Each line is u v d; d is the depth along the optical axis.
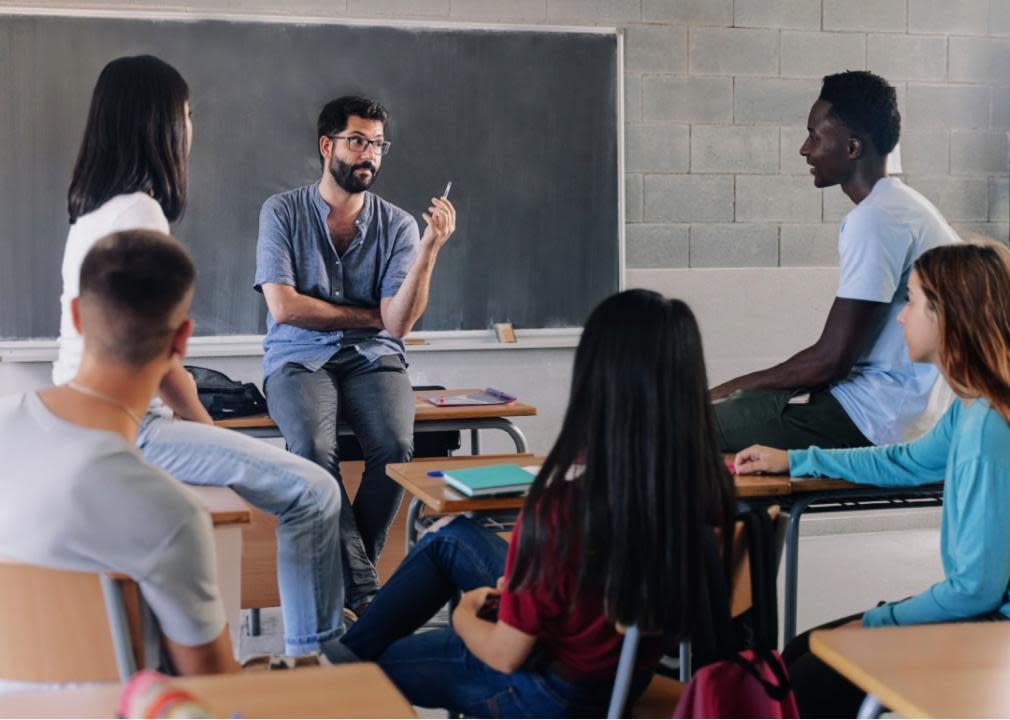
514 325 4.66
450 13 4.51
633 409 1.46
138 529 1.35
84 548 1.34
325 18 4.37
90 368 1.43
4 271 4.16
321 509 2.35
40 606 1.37
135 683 0.88
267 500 2.31
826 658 1.25
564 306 4.70
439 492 2.28
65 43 4.16
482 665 1.72
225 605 2.13
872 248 2.75
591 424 1.47
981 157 5.07
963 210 5.07
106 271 1.41
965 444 1.78
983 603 1.73
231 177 4.34
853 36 4.91
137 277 1.41
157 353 1.45
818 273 4.97
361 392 3.31
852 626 1.93
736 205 4.86
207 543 1.40
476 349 4.62
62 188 4.19
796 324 4.96
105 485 1.34
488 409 3.38
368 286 3.49
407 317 3.38
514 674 1.61
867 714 1.37
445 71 4.51
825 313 4.99
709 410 1.51
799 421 2.79
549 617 1.51
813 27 4.87
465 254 4.59
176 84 2.20
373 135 3.42
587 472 1.47
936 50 4.99
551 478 1.50
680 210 4.80
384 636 2.06
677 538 1.46
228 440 2.29
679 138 4.78
